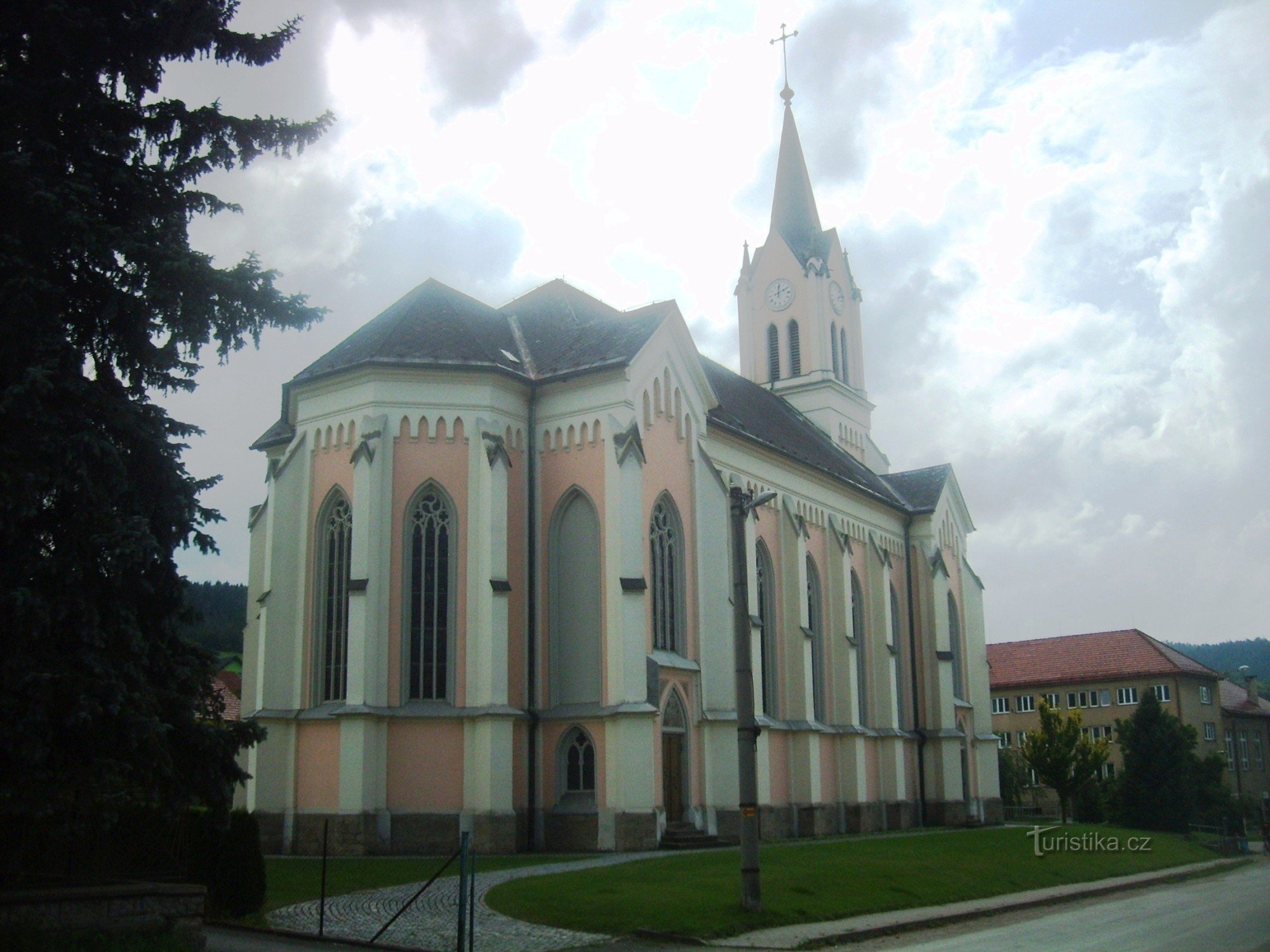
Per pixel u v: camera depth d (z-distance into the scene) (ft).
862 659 209.05
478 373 142.10
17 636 64.18
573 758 138.31
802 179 257.75
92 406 70.38
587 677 140.15
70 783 64.39
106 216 75.36
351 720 130.62
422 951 72.02
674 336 154.30
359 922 80.38
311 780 134.10
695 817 142.82
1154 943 82.33
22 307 66.80
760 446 179.83
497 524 137.39
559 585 144.15
